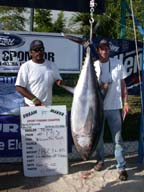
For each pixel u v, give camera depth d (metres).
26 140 5.03
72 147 5.78
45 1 5.55
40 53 4.87
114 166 5.42
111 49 5.78
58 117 5.07
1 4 5.42
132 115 8.12
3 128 5.52
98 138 3.81
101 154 5.18
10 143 5.54
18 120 5.53
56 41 5.70
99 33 9.75
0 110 5.53
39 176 5.07
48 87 4.98
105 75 4.89
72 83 6.54
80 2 5.66
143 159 5.61
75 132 3.72
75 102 3.74
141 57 5.88
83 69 3.81
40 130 5.05
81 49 5.77
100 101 3.82
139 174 5.22
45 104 5.01
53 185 4.84
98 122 3.77
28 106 5.04
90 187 4.81
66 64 5.75
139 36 7.47
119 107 4.93
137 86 5.89
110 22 9.79
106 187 4.82
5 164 5.47
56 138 5.09
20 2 5.48
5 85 5.55
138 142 6.11
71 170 5.27
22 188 4.73
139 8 9.01
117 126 4.96
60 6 5.61
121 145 5.00
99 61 4.95
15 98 5.55
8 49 5.60
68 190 4.71
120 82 4.95
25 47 5.64
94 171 5.24
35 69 4.91
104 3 5.69
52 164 5.10
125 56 5.83
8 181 4.92
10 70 5.63
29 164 5.05
